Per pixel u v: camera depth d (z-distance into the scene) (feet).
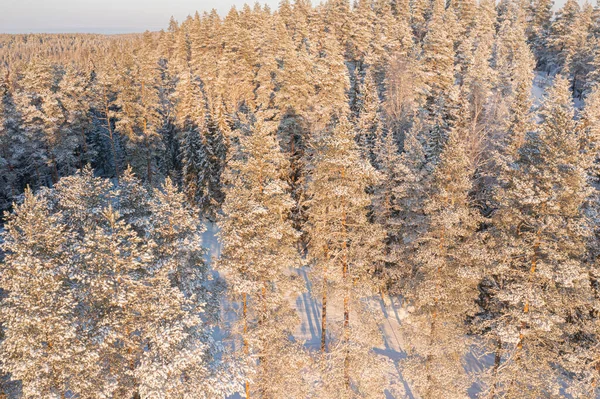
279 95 101.65
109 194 68.54
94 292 48.11
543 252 51.72
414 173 76.69
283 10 231.09
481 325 61.41
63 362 45.60
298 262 57.77
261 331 55.06
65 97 127.34
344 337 61.72
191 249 56.34
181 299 49.93
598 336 55.31
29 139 125.90
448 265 62.49
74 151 140.97
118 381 51.42
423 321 64.69
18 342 43.11
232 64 158.20
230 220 53.42
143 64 157.99
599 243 58.18
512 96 136.56
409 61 139.95
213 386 50.85
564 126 51.52
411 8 248.32
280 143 98.58
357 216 59.16
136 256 51.26
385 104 132.57
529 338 58.18
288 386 58.23
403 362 66.74
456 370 62.28
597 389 61.67
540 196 50.01
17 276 44.06
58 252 49.39
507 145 100.12
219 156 116.67
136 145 127.54
